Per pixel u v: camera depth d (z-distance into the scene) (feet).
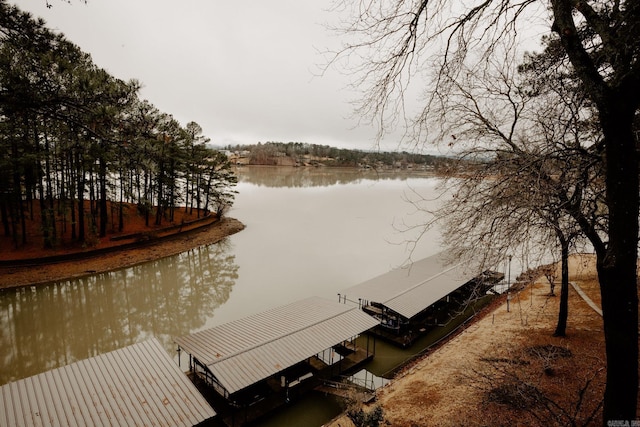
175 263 111.45
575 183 19.79
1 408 34.83
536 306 67.21
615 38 14.21
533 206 18.37
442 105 19.19
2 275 89.61
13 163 90.74
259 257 119.75
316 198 267.18
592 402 34.99
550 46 25.82
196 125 152.87
